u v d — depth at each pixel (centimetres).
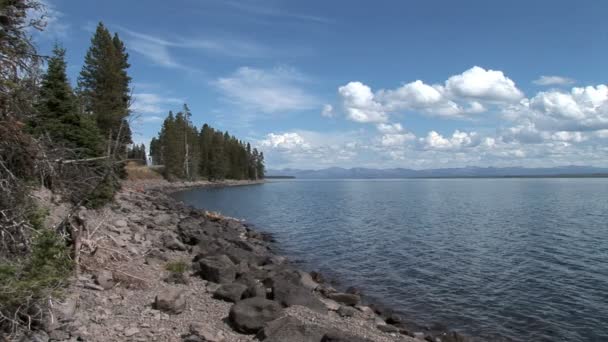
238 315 933
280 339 834
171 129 9469
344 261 2300
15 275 680
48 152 903
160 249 1859
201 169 12050
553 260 2328
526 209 5503
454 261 2298
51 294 745
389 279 1912
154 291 1142
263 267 1784
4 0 726
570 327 1358
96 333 807
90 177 1063
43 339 708
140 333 843
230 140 14412
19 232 753
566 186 15025
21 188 765
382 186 17362
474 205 6275
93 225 1773
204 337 845
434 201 7262
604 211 5116
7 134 732
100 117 4162
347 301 1448
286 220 4272
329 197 8525
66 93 2347
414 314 1454
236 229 3350
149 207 3650
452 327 1345
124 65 5247
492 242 2919
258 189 11731
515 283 1852
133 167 9025
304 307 1198
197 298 1154
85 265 1160
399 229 3578
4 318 666
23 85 770
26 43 786
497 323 1384
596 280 1903
